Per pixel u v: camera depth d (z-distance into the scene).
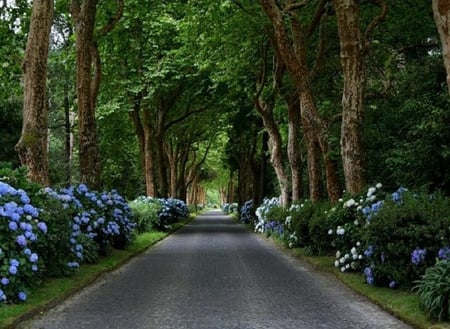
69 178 35.47
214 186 116.50
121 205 18.55
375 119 22.33
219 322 8.23
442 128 16.50
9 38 17.70
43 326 7.94
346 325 8.01
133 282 12.30
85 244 14.01
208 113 40.72
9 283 8.78
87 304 9.66
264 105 27.86
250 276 13.30
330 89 25.95
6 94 18.56
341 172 24.45
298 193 25.42
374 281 10.88
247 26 22.39
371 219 10.62
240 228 37.41
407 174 18.16
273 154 27.91
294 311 9.05
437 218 9.59
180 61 29.80
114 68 29.44
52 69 33.19
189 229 36.03
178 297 10.40
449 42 7.90
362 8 20.53
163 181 39.78
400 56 24.23
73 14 18.22
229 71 25.19
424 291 8.01
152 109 35.88
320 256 16.62
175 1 26.31
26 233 9.17
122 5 20.11
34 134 13.55
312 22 20.41
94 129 18.08
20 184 10.90
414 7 20.06
